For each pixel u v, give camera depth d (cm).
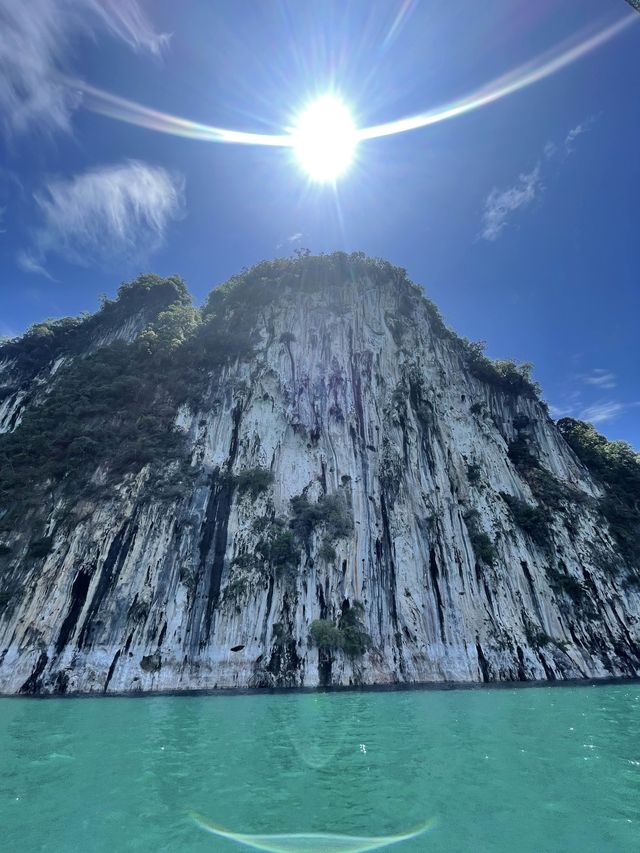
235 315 5481
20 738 1747
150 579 3391
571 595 4128
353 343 5244
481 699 2627
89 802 1163
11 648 3055
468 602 3809
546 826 1032
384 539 3984
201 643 3212
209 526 3756
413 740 1698
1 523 3725
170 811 1116
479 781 1289
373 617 3588
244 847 953
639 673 3797
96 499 3750
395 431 4616
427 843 963
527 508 4575
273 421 4597
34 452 4241
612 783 1269
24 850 938
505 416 5859
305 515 3978
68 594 3256
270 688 3075
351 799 1178
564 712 2208
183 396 4700
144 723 2003
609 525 4931
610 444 6291
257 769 1395
